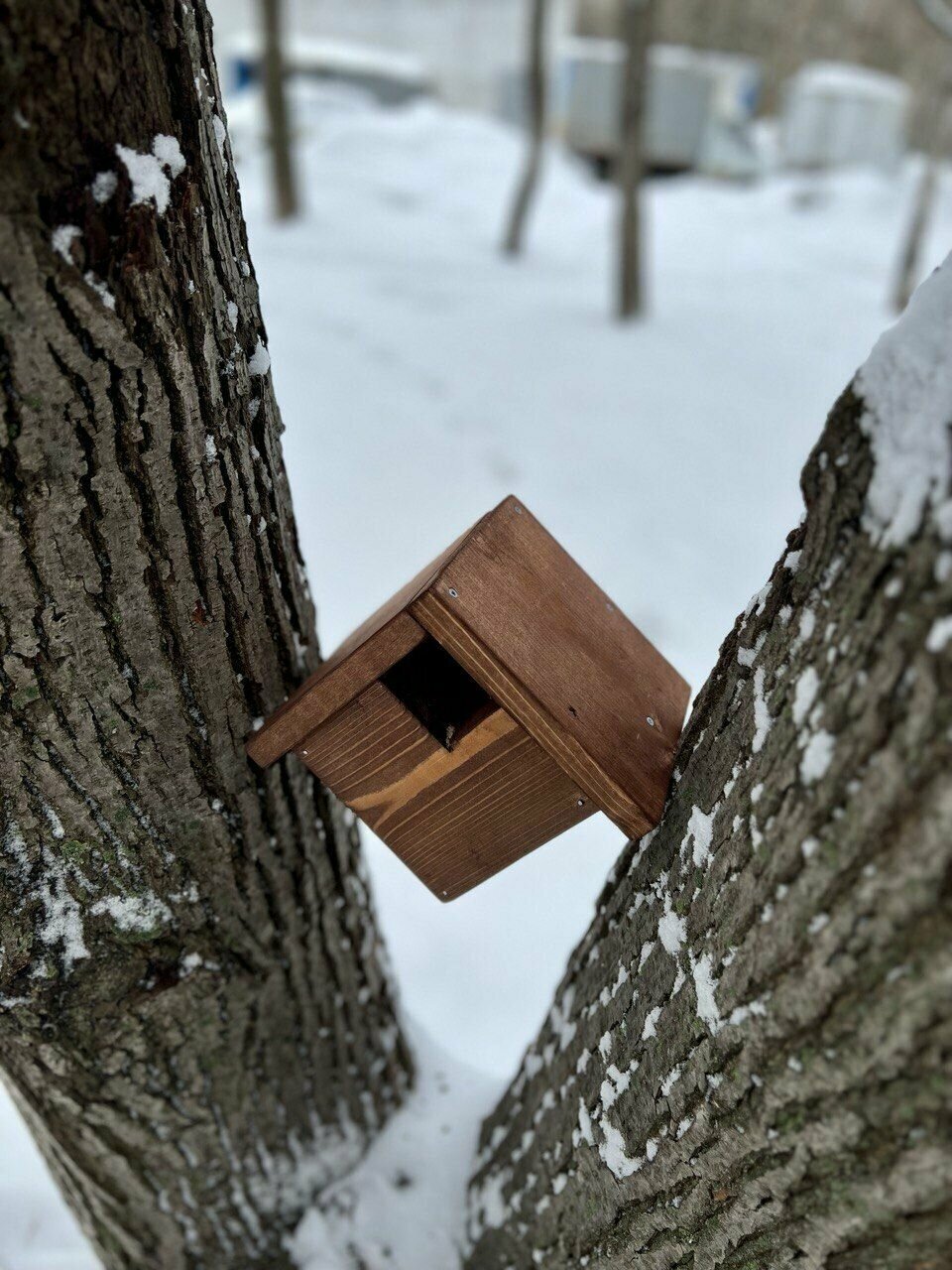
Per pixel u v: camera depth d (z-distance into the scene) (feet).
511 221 14.79
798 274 15.29
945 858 1.24
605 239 16.65
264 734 2.12
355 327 10.93
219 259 1.75
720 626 7.54
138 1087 2.49
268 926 2.45
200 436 1.79
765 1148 1.60
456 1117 3.28
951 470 1.28
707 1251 1.79
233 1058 2.60
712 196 20.02
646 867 2.02
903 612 1.30
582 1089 2.18
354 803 2.25
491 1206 2.67
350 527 7.89
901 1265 1.47
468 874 2.37
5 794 1.93
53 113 1.42
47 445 1.62
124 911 2.19
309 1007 2.72
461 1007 4.67
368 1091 3.08
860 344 12.34
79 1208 2.92
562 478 9.04
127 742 1.98
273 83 13.56
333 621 6.97
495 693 1.93
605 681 2.16
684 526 8.62
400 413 9.37
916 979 1.30
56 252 1.48
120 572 1.80
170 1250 2.92
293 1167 2.95
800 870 1.46
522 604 2.11
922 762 1.25
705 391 10.80
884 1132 1.41
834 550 1.49
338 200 16.07
